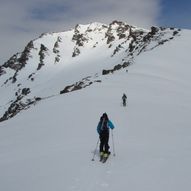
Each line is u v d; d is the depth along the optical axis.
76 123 33.88
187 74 87.88
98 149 20.53
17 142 27.45
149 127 29.73
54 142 25.02
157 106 43.28
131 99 49.75
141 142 22.64
